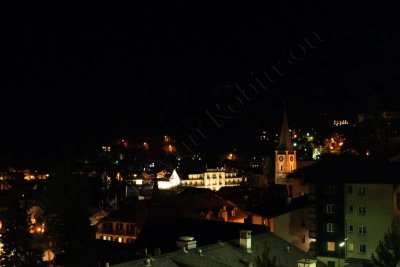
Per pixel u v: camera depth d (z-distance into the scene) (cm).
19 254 7494
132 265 4916
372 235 8775
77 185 7981
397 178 8712
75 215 7569
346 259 8831
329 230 9075
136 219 10844
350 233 8944
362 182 8844
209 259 5425
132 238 10644
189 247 5641
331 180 9069
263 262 5019
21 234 7544
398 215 8781
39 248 7600
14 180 13750
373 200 8812
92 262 7225
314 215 9200
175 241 8012
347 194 9006
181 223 8431
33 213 9750
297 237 9869
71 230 7462
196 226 8219
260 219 10175
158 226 8569
